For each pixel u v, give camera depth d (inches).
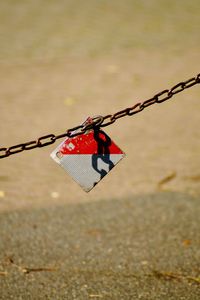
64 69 436.8
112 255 184.7
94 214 216.2
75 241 195.3
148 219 211.5
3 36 542.3
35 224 208.4
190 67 432.1
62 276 171.3
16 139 299.0
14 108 351.9
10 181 248.1
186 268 174.9
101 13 644.7
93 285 165.8
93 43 510.6
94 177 132.0
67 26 578.9
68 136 126.7
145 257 182.9
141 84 396.8
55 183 247.0
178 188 238.8
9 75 423.5
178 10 647.1
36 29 567.5
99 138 130.8
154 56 467.5
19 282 167.9
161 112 339.9
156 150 281.6
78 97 372.2
